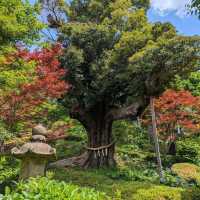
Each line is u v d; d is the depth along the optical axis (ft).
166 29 42.88
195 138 64.85
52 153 18.79
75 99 44.93
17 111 30.63
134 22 45.47
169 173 42.91
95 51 44.91
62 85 33.35
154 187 29.53
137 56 38.29
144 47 40.47
